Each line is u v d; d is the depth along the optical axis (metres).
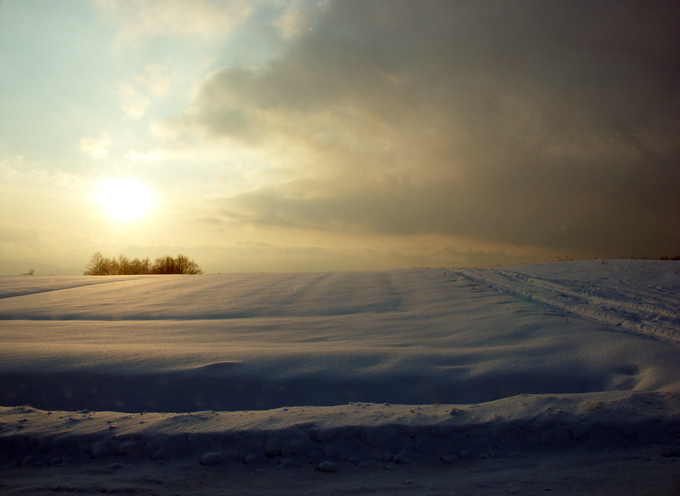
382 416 4.36
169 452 3.84
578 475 3.46
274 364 6.98
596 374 6.47
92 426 4.25
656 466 3.56
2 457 3.84
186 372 6.66
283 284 19.19
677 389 5.38
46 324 11.60
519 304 11.62
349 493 3.26
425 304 12.79
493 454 3.88
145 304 15.09
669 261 17.28
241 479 3.50
